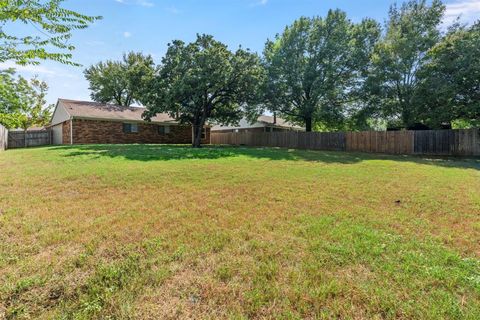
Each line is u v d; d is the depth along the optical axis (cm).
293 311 184
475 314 179
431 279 220
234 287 209
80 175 648
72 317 175
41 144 2017
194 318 176
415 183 615
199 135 1781
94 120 1869
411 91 1564
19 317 174
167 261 247
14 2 336
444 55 1350
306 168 838
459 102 1345
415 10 1619
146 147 1520
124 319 174
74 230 313
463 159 1177
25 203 422
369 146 1591
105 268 231
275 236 305
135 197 468
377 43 1708
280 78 1892
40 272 223
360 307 188
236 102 1859
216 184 582
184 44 1552
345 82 1850
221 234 309
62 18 376
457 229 334
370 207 424
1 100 1161
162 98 1544
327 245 281
